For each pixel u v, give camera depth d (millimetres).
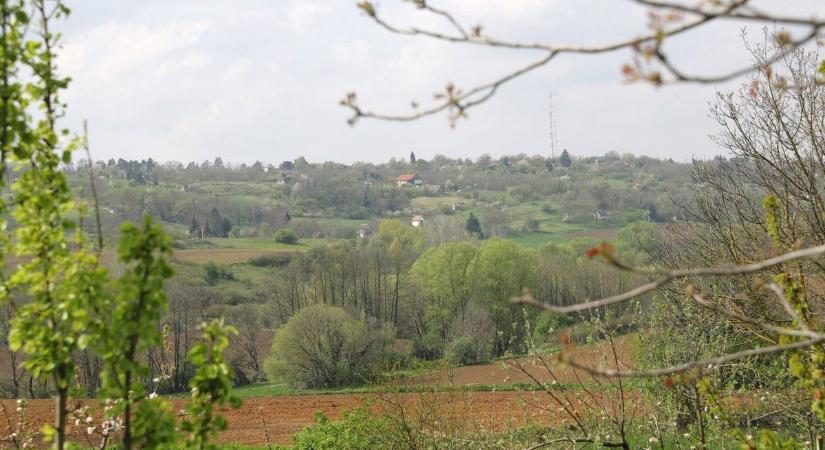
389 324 60844
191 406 5801
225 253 93812
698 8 3033
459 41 3854
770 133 12055
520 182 179125
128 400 5488
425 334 66438
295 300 69812
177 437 5602
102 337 5328
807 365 7246
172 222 116688
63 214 5738
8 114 5434
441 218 111938
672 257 17656
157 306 5324
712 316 12000
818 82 7734
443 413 16609
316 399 39219
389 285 70562
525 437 13641
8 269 6156
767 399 12055
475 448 14359
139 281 5203
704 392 8758
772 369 11875
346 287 71188
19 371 46312
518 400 14219
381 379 18062
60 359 5473
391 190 169750
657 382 12594
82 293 5379
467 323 60500
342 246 82062
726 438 11820
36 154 5734
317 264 72938
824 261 9977
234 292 73875
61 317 5547
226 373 5688
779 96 11516
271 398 39812
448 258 67188
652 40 3111
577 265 68875
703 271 3512
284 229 115875
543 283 69688
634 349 14008
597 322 12039
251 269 87000
